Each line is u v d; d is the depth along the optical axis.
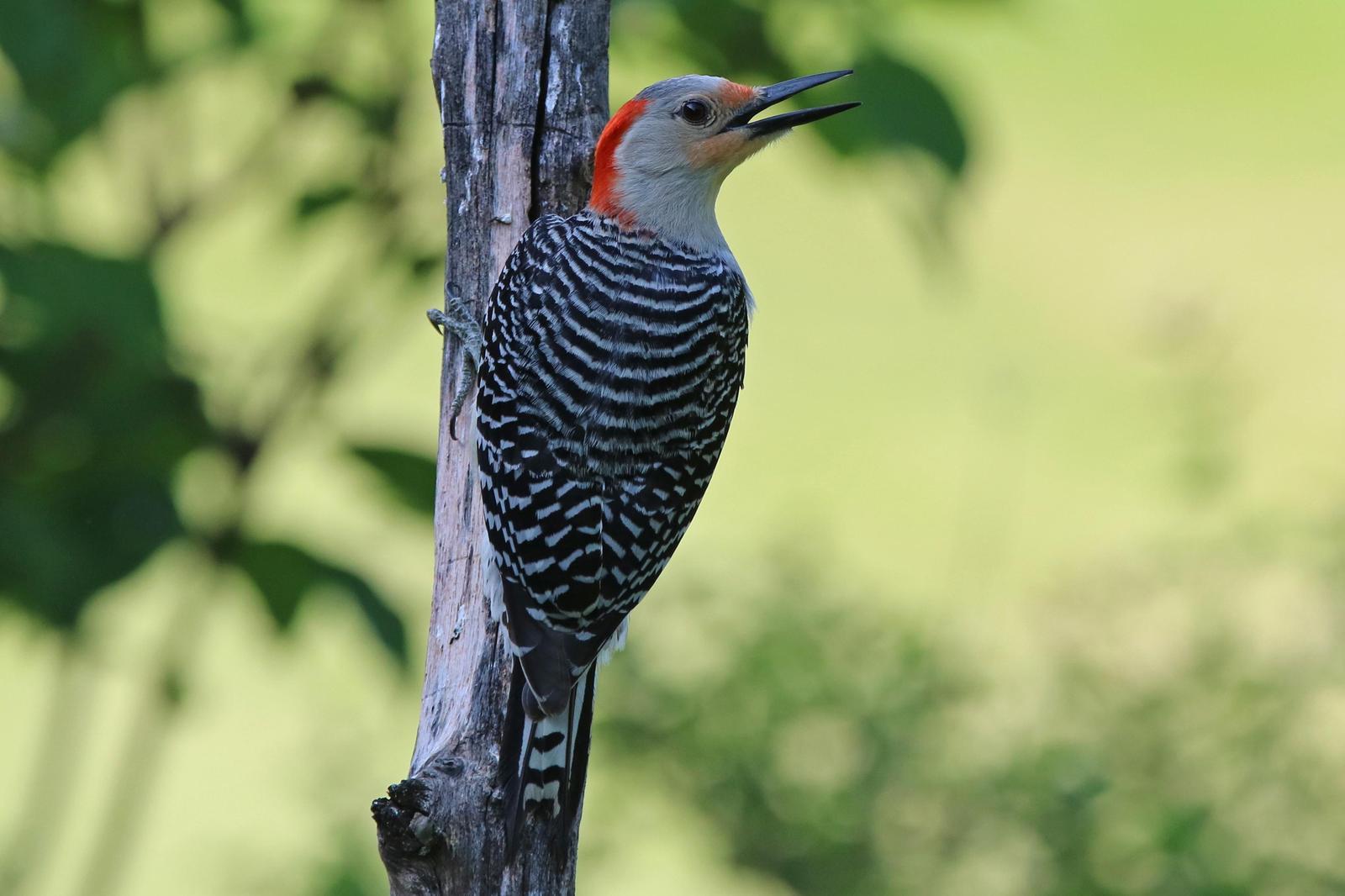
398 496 9.34
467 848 6.67
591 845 11.48
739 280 8.84
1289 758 10.23
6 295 8.02
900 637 11.27
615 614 7.72
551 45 8.03
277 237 10.02
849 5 8.78
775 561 11.78
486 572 7.73
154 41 9.37
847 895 10.67
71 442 8.80
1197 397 12.68
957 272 8.87
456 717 7.38
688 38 8.95
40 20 8.22
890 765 10.68
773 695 10.99
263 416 9.46
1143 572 11.20
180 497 9.10
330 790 12.05
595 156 8.18
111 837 10.85
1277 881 9.75
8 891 11.27
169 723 10.68
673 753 11.13
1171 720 10.34
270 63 9.89
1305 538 11.11
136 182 9.91
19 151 8.68
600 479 7.78
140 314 8.17
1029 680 10.89
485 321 7.98
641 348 8.01
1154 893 9.75
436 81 8.06
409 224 9.84
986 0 9.03
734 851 11.02
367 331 9.80
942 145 8.48
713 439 8.25
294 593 9.45
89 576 8.81
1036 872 10.23
